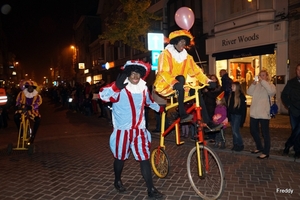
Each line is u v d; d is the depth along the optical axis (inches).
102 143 354.0
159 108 199.6
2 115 512.1
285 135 340.5
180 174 221.9
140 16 521.0
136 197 183.3
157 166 216.2
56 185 209.5
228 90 299.0
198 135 175.3
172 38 180.7
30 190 201.5
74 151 316.2
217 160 166.4
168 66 180.9
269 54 540.1
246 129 388.2
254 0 553.3
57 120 617.0
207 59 686.5
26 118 322.0
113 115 178.7
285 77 509.4
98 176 226.2
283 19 506.3
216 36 644.1
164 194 185.5
